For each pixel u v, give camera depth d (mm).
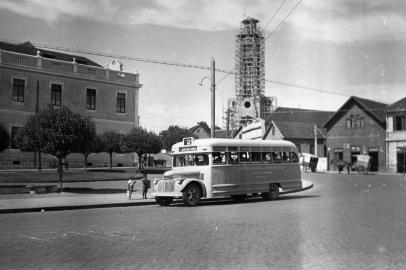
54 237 10789
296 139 75188
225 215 15336
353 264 7844
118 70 53875
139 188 26688
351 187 29266
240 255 8633
